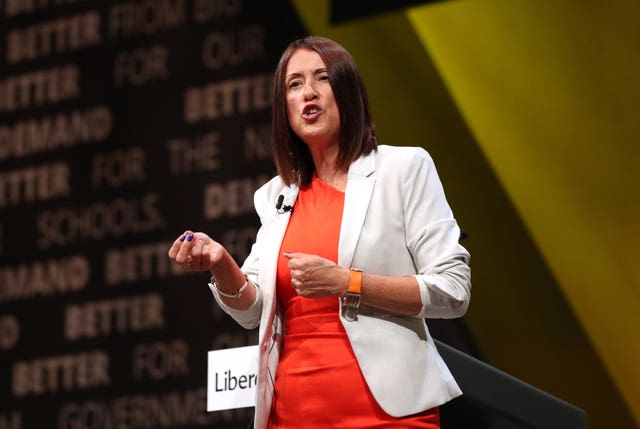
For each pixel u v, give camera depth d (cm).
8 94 1728
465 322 1334
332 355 570
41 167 1680
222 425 1459
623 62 1283
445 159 1379
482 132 1363
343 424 555
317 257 555
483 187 1353
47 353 1600
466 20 1394
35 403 1590
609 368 1255
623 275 1259
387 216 592
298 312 595
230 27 1577
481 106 1367
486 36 1378
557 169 1311
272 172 1505
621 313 1255
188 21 1616
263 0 1559
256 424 577
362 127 623
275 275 604
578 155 1300
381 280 556
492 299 1330
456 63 1391
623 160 1272
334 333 577
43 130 1691
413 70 1414
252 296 626
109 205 1614
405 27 1430
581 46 1312
